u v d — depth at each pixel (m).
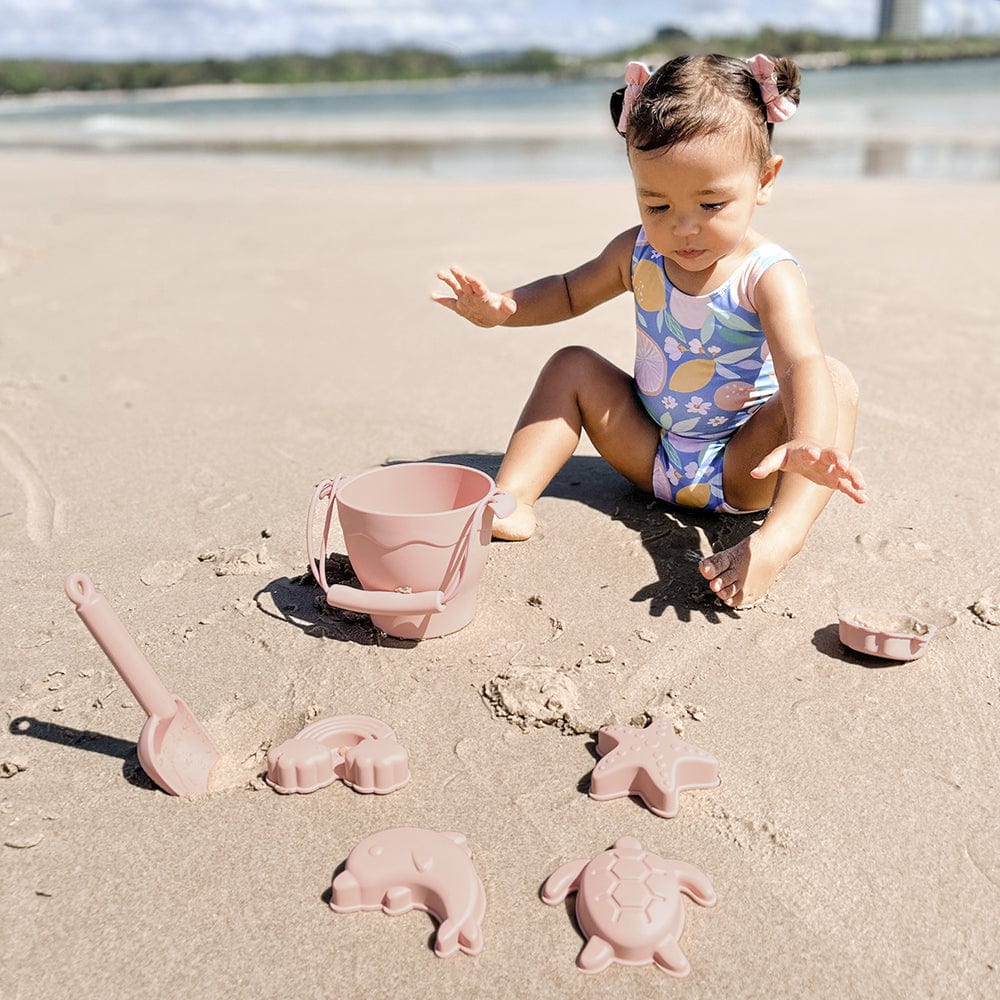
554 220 3.52
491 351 2.06
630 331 2.19
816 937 0.73
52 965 0.72
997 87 11.94
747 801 0.84
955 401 1.64
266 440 1.60
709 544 1.21
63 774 0.89
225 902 0.76
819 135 6.63
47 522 1.34
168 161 6.78
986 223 3.15
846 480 0.95
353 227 3.61
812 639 1.04
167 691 0.90
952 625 1.05
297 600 1.12
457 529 0.99
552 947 0.72
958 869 0.77
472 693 0.97
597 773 0.84
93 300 2.62
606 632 1.05
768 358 1.17
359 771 0.85
